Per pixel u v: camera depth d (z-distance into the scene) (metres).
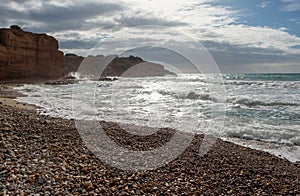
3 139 7.24
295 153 9.77
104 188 5.19
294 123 14.28
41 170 5.47
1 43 44.75
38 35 51.88
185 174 6.55
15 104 18.11
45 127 9.63
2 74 43.22
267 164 8.11
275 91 29.98
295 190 6.15
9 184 4.70
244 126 13.59
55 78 55.69
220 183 6.18
